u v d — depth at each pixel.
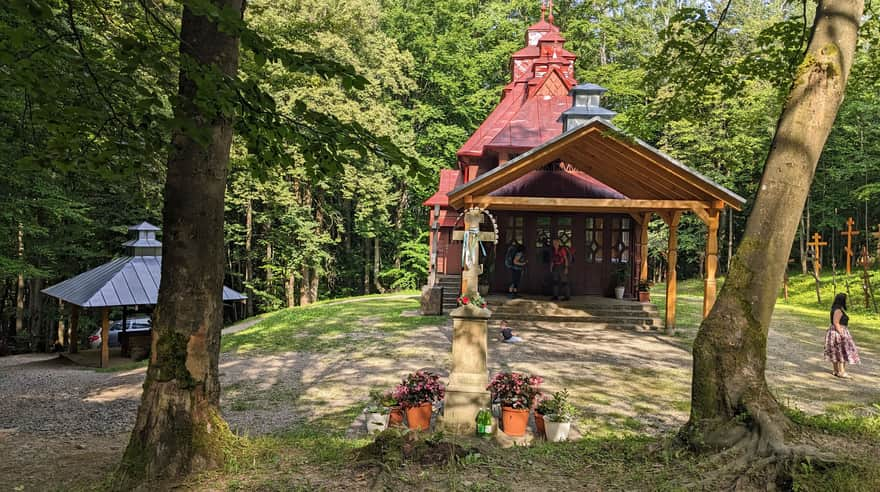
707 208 15.95
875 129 27.23
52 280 29.00
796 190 5.27
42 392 12.27
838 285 27.41
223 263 5.82
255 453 5.79
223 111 4.43
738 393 5.06
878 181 28.80
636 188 17.89
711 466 4.70
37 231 17.11
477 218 8.15
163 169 9.76
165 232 5.56
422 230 40.12
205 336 5.61
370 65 30.05
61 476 5.60
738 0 37.69
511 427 7.56
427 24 36.59
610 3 37.66
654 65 9.17
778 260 5.27
